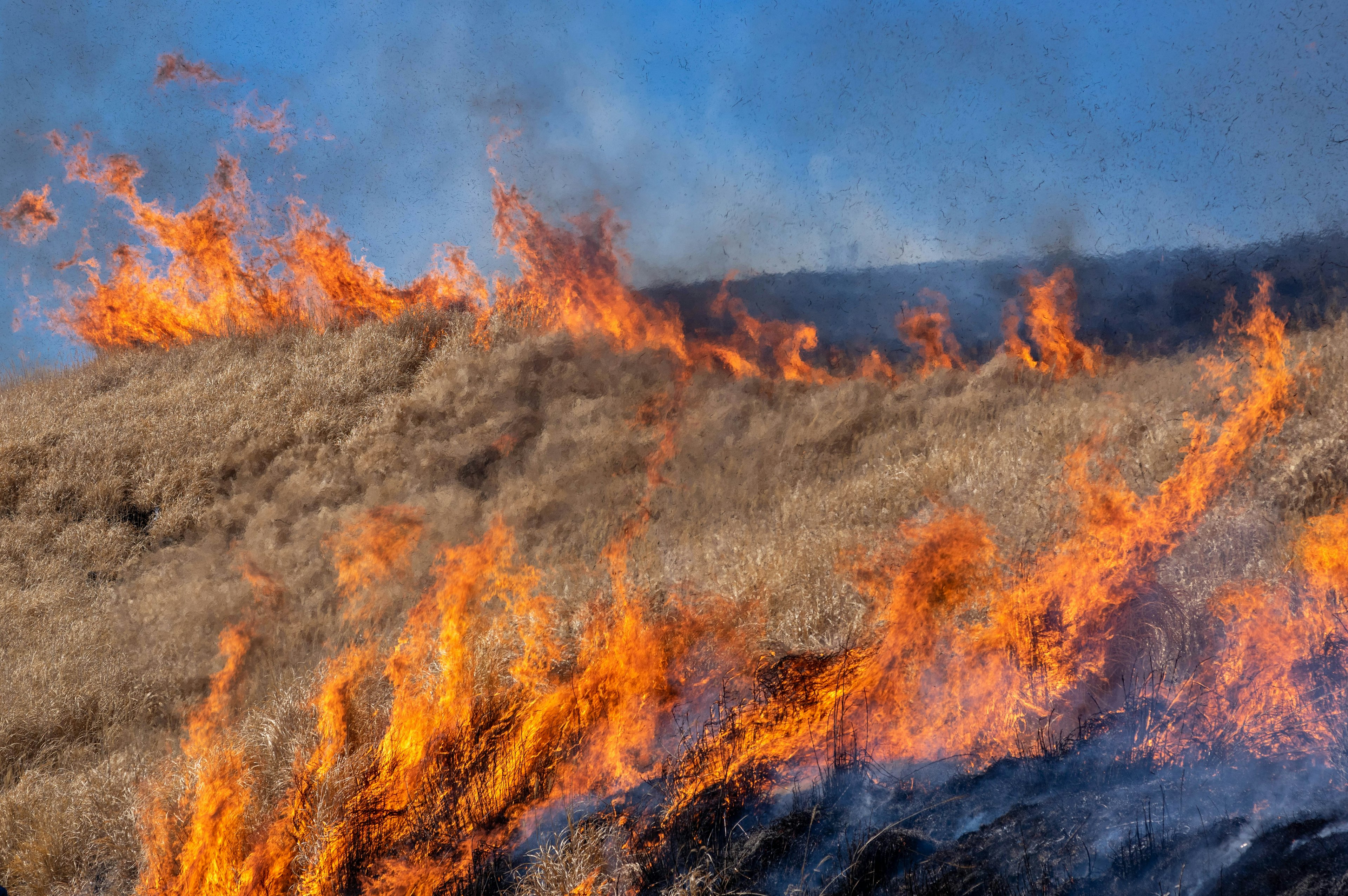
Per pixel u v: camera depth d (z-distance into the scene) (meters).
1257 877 5.34
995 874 5.89
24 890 7.81
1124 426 13.74
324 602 14.78
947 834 6.50
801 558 11.21
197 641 13.48
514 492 17.98
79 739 10.87
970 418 17.62
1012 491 11.92
